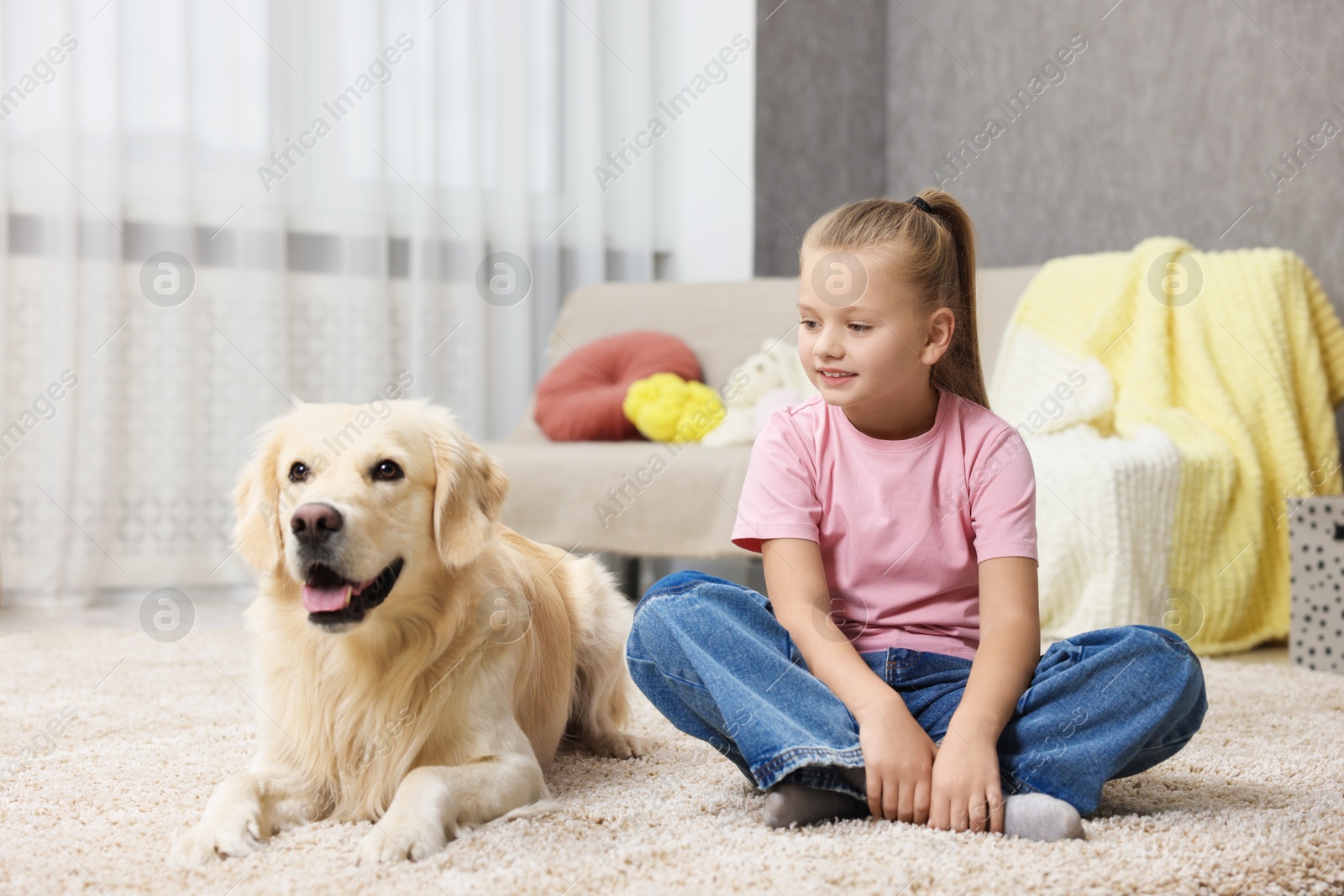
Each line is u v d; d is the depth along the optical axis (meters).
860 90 4.09
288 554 1.12
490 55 3.76
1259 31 2.83
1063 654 1.09
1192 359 2.57
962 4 3.77
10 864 0.94
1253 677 1.96
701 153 4.03
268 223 3.32
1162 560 2.33
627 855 0.94
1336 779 1.22
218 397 3.30
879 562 1.20
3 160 3.00
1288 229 2.78
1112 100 3.25
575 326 3.59
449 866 0.93
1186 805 1.11
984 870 0.88
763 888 0.86
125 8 3.17
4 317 3.01
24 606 3.04
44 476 3.07
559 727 1.40
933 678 1.15
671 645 1.12
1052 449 2.37
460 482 1.22
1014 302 3.04
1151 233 3.14
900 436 1.24
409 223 3.61
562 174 3.91
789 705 1.06
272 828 1.07
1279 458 2.47
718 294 3.51
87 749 1.40
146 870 0.93
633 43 4.00
